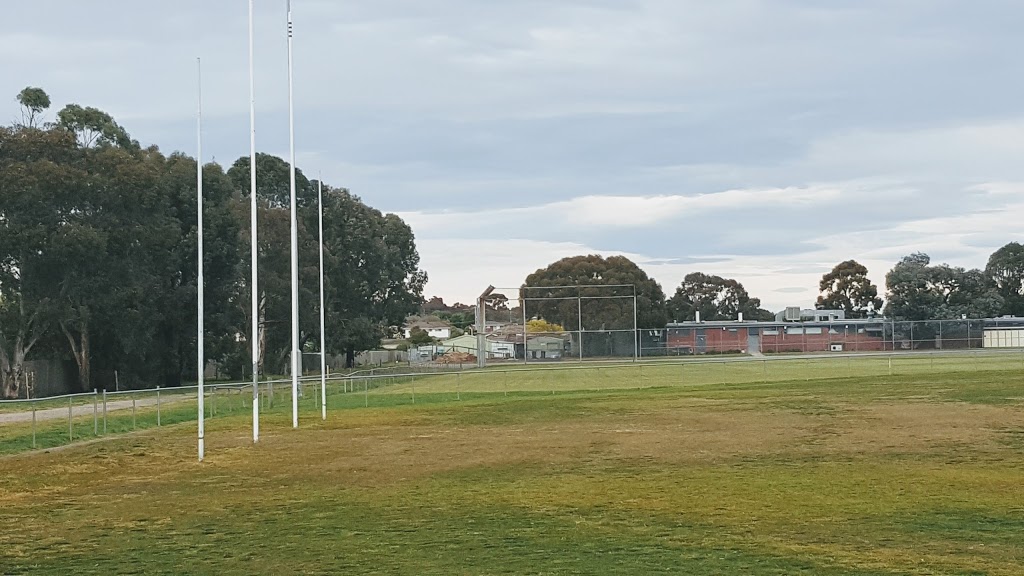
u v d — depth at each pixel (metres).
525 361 98.69
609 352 105.81
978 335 104.31
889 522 17.31
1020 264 157.00
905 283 145.12
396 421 41.34
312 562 15.10
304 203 115.94
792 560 14.56
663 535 16.53
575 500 20.31
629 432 33.91
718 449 28.50
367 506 20.27
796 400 45.75
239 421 43.59
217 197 87.88
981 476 22.45
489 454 28.84
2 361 71.62
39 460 30.56
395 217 127.00
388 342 160.75
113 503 21.69
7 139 70.50
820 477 22.69
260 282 89.19
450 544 16.17
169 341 84.31
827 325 110.81
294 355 39.59
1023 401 41.91
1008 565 14.10
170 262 81.94
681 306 191.25
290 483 24.03
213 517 19.47
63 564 15.46
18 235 68.19
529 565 14.53
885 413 38.00
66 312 70.56
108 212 74.69
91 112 77.94
